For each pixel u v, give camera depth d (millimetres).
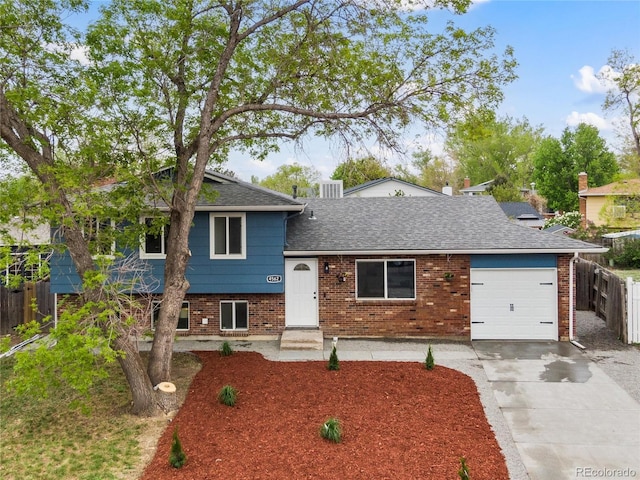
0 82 9320
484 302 15641
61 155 10734
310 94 12258
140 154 10984
